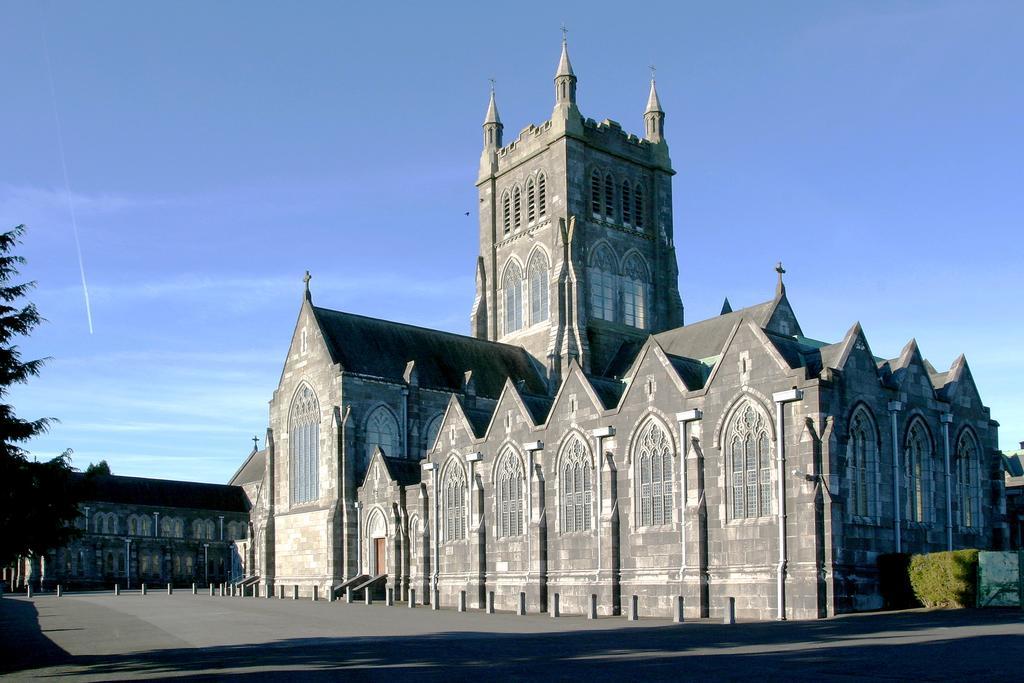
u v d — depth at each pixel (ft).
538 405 256.52
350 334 332.39
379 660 114.52
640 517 215.10
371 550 300.20
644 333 367.04
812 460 179.63
